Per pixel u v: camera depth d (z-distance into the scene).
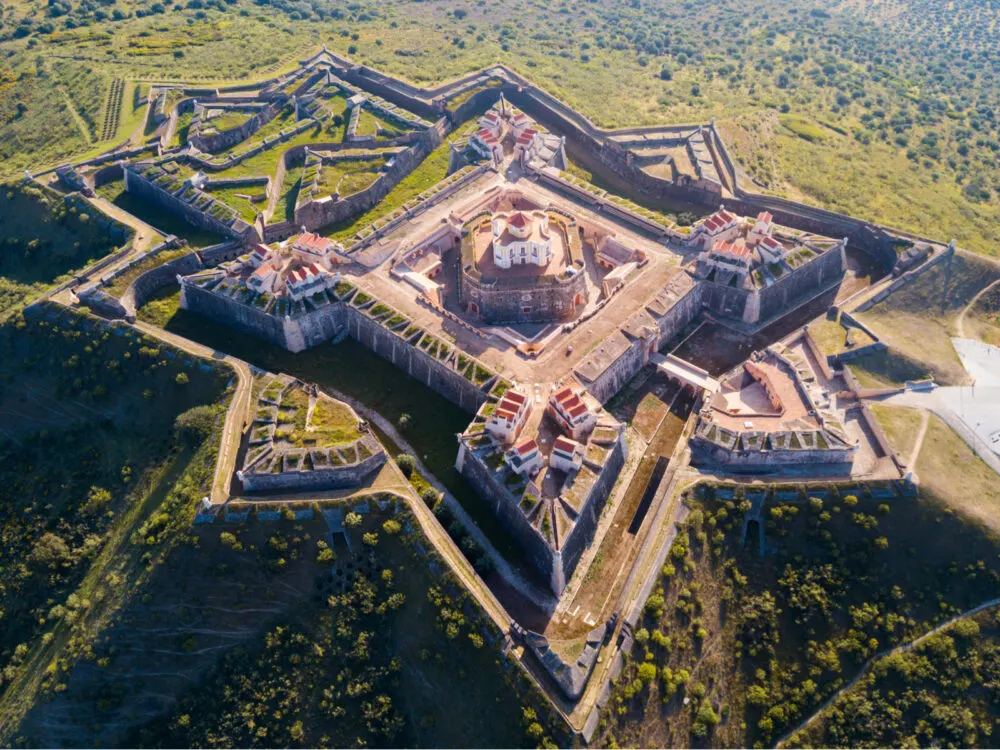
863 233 171.38
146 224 168.50
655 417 141.12
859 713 107.88
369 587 113.69
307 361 149.75
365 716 107.94
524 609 114.50
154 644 112.88
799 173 190.75
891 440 127.38
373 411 141.38
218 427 129.62
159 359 141.38
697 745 106.38
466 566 115.69
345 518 116.69
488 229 164.00
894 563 116.75
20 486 136.12
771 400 138.00
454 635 107.62
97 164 183.12
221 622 113.62
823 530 119.19
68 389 142.88
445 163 195.75
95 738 110.50
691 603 113.31
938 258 160.25
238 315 151.62
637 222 171.50
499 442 126.25
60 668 113.12
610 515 126.25
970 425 130.00
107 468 134.88
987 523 116.44
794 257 158.88
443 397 143.50
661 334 150.38
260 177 178.88
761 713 110.00
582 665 105.88
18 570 127.06
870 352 143.00
